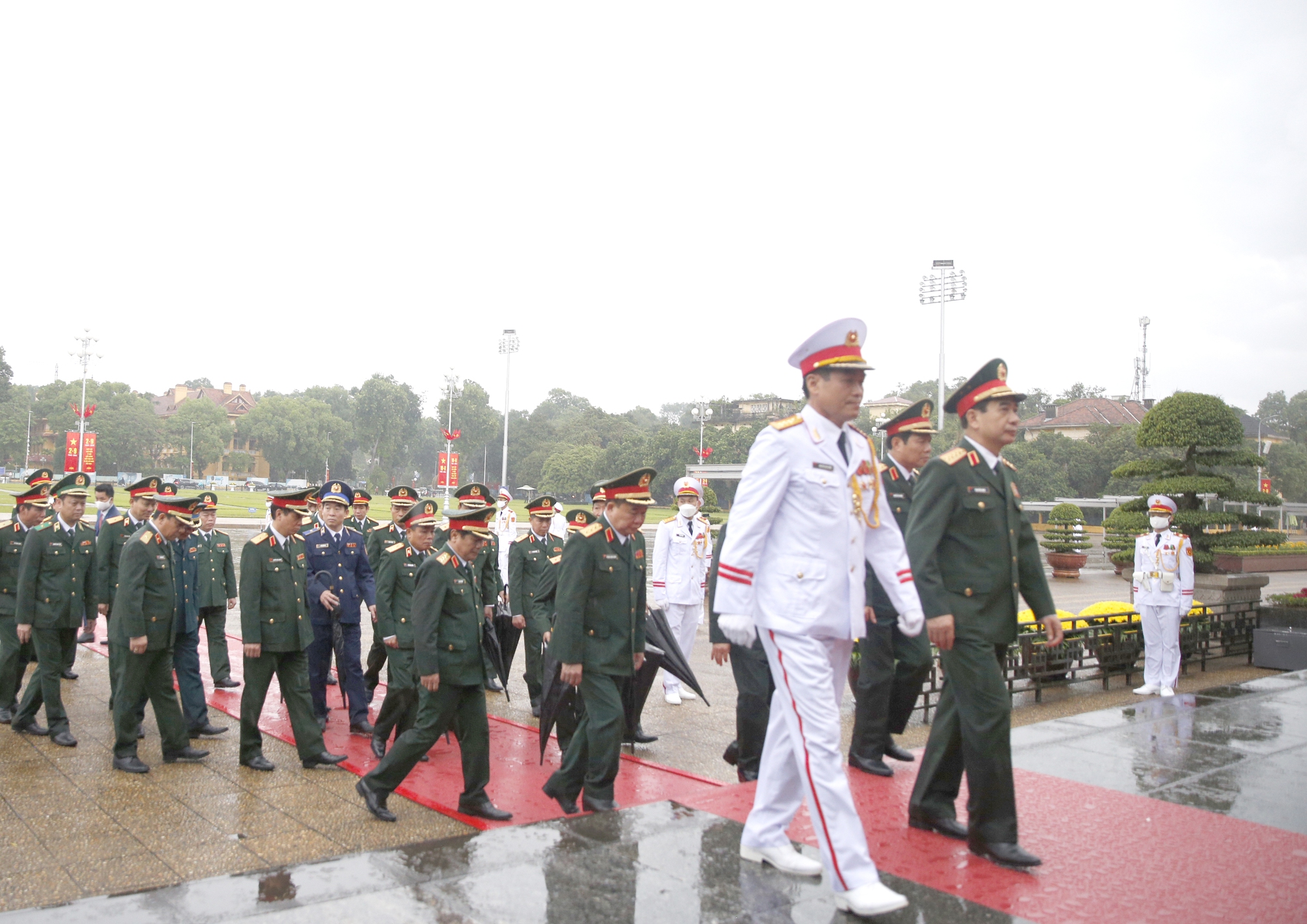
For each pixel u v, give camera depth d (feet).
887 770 17.61
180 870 15.51
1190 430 47.01
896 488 22.07
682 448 231.71
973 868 11.82
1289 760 17.63
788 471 11.00
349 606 27.76
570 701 21.70
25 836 17.13
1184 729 20.26
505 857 11.79
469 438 347.97
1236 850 12.59
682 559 31.04
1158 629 30.78
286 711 28.68
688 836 12.55
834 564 11.09
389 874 11.40
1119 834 13.23
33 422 338.13
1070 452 189.47
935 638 12.51
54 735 24.23
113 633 21.84
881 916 9.96
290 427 361.92
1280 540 48.70
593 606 18.40
